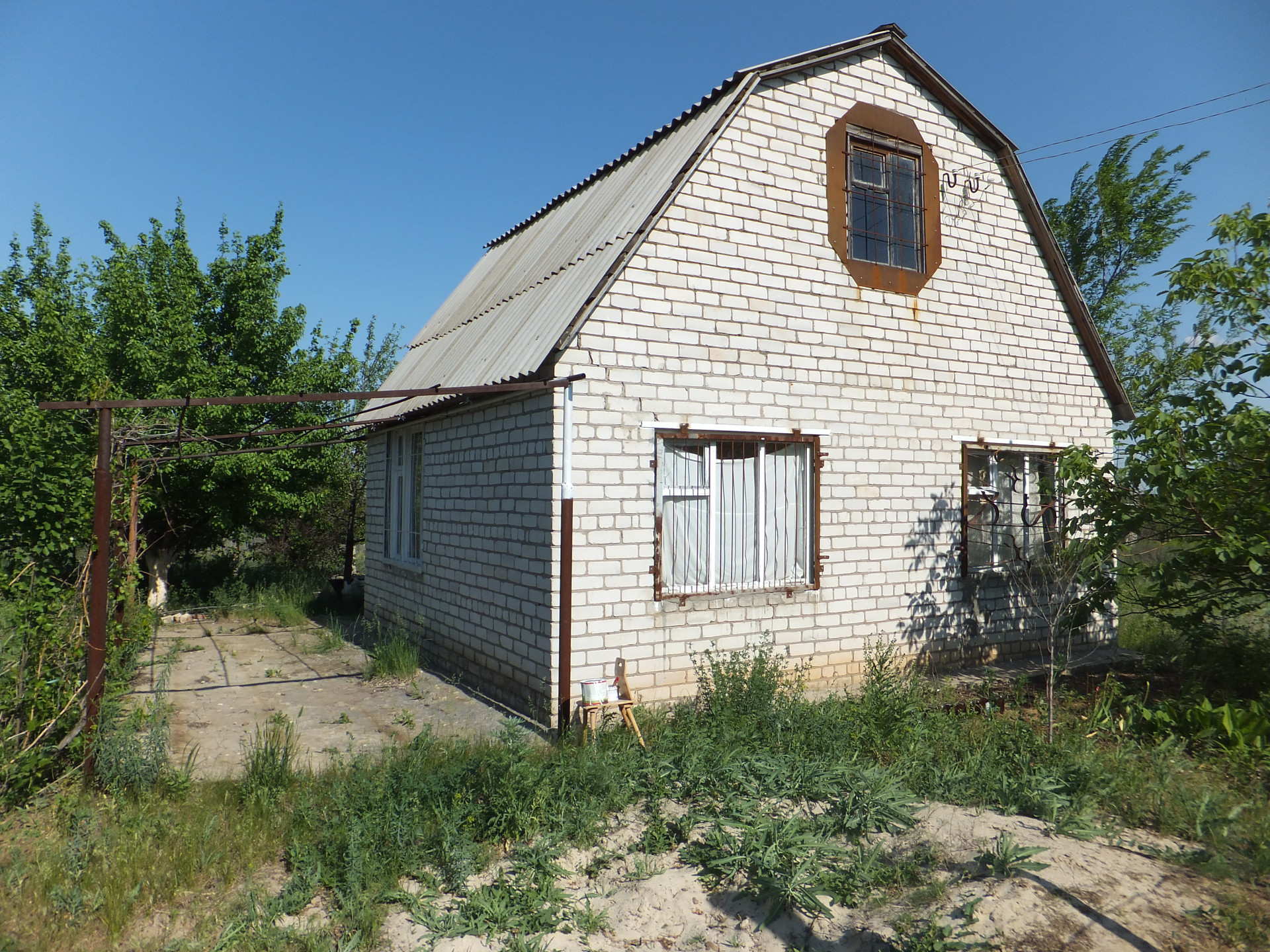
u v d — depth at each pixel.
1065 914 3.82
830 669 8.35
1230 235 7.54
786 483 8.24
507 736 5.57
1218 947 3.65
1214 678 7.77
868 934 3.86
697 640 7.56
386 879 4.40
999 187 9.94
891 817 4.81
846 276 8.61
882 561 8.76
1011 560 9.91
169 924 4.07
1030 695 8.01
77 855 4.49
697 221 7.64
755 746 6.08
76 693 5.62
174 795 5.42
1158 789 5.21
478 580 8.52
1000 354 9.84
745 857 4.44
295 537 17.75
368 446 12.84
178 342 13.82
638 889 4.36
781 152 8.20
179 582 16.83
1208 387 7.56
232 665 10.12
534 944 3.89
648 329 7.35
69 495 6.91
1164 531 7.85
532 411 7.41
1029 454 10.16
